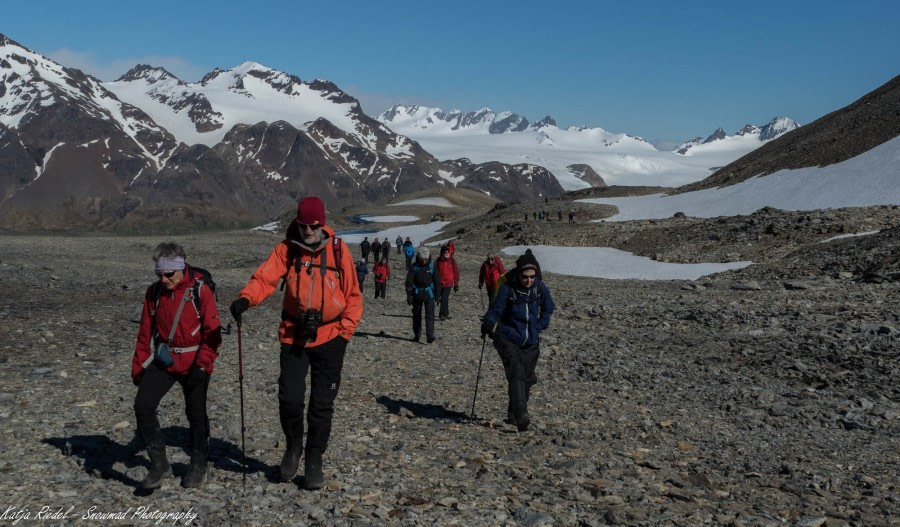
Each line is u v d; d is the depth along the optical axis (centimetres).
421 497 658
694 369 1499
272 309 2261
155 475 631
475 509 636
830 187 8781
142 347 642
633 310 2552
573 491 699
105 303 2102
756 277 4172
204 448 656
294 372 661
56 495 606
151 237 9881
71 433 795
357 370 1371
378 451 812
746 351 1661
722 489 748
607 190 15112
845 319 2092
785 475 819
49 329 1554
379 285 3080
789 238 5609
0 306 1895
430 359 1553
